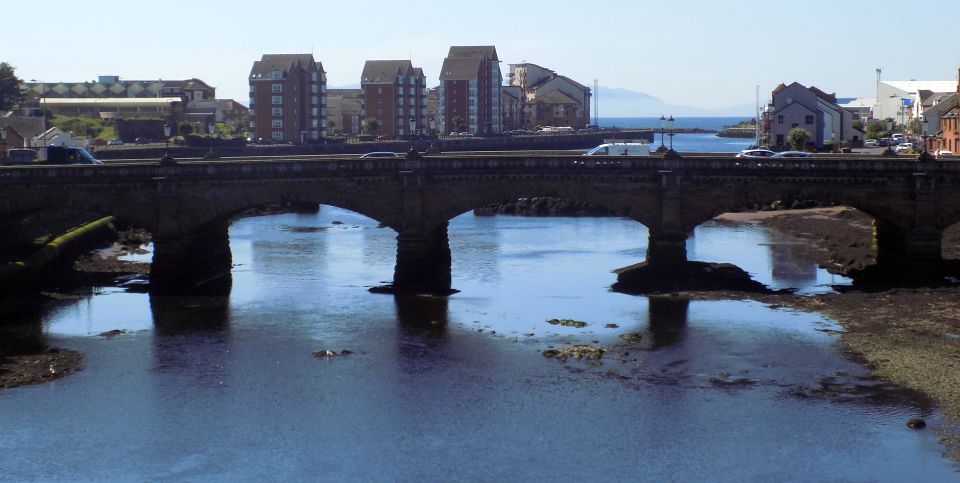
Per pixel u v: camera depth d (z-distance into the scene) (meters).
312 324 88.31
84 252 124.44
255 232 151.88
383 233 150.12
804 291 99.06
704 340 80.75
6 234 111.75
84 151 128.75
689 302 94.56
